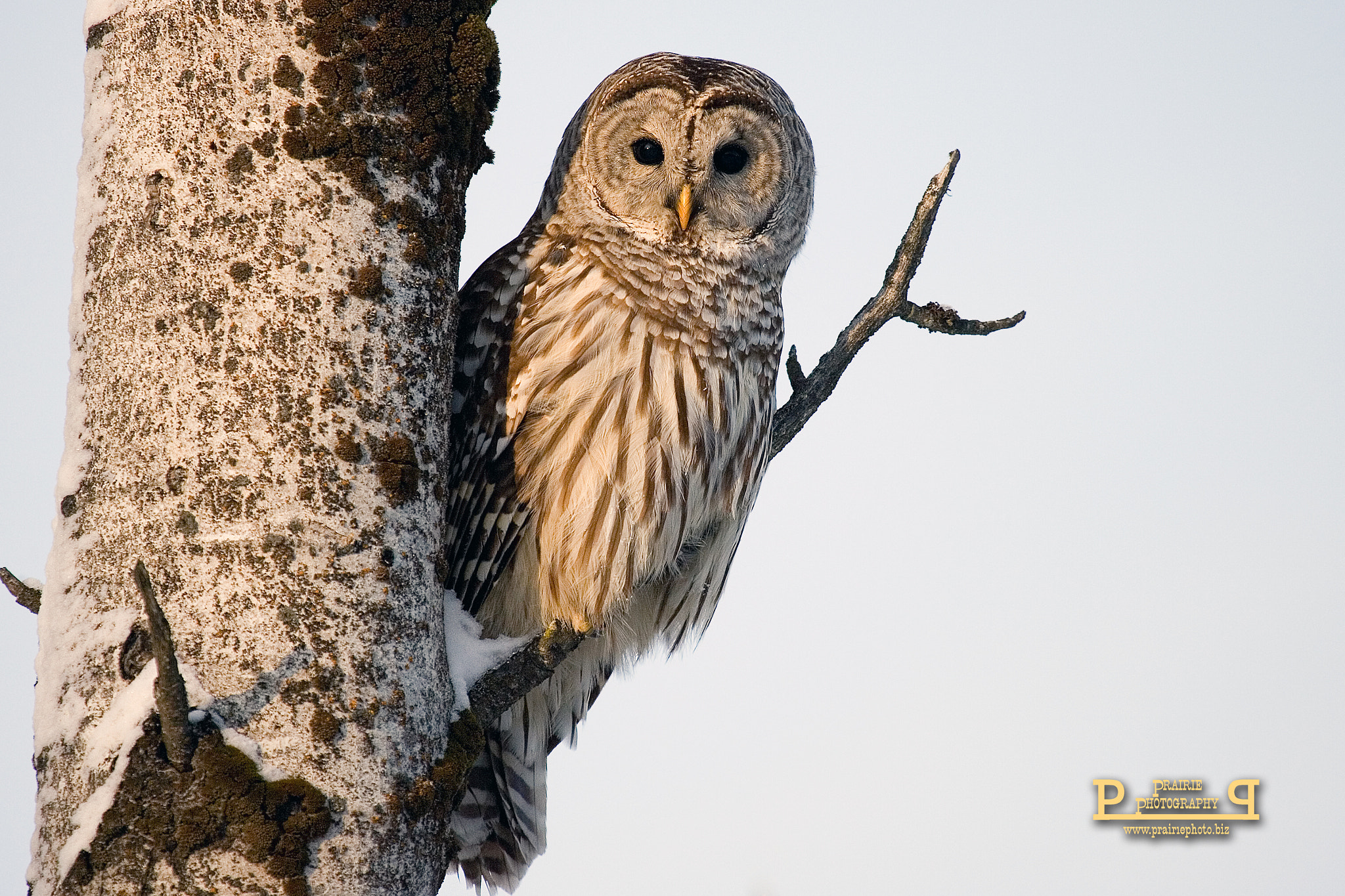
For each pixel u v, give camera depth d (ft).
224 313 19.20
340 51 20.36
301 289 19.48
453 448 32.22
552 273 33.14
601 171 35.06
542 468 31.63
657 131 35.06
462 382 32.60
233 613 18.40
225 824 17.49
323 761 18.20
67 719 18.40
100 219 20.07
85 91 20.97
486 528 31.71
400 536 19.54
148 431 19.01
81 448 19.58
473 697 23.02
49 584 19.29
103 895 17.34
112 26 20.58
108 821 17.54
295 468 18.99
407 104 20.80
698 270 34.01
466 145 21.58
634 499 31.78
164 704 16.97
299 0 20.31
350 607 18.89
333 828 17.98
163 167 19.63
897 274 32.73
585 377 31.86
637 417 31.96
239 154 19.65
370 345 19.77
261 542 18.65
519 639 24.59
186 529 18.65
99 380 19.60
